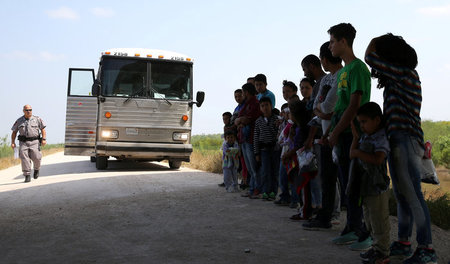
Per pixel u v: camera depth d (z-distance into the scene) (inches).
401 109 150.9
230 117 360.8
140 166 637.3
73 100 544.1
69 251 180.9
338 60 194.4
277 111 311.3
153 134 530.3
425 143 155.1
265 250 173.6
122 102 523.2
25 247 189.9
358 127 166.2
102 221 240.5
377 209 150.6
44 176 538.3
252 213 249.3
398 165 150.8
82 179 446.3
